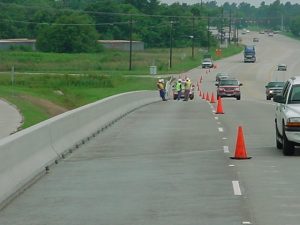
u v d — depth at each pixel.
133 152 31.53
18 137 21.97
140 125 46.91
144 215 17.25
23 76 138.12
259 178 23.30
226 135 39.44
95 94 105.19
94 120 41.59
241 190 20.88
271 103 80.88
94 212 17.75
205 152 31.25
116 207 18.41
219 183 22.30
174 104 78.00
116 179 23.45
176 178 23.52
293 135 29.02
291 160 28.11
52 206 18.64
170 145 34.34
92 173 24.95
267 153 30.72
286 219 16.64
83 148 33.28
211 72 188.25
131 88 123.88
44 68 190.50
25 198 19.88
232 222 16.30
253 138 37.53
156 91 89.44
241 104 77.88
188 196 19.95
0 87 94.88
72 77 134.62
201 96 114.44
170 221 16.47
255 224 16.06
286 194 20.12
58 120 30.25
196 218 16.80
